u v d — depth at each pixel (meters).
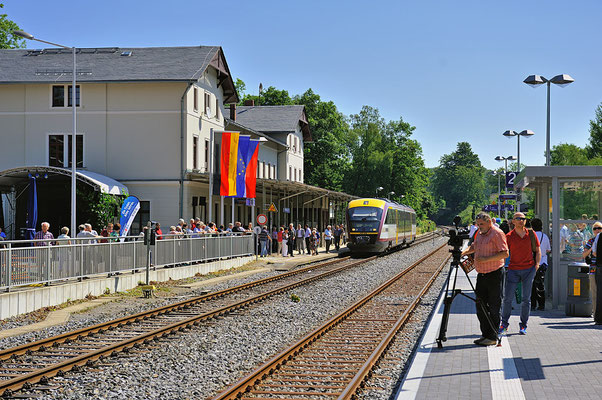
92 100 39.53
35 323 14.16
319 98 85.44
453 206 194.38
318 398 8.12
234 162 32.50
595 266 13.16
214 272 28.41
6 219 36.09
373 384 8.88
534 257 11.61
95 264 19.28
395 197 104.00
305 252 45.50
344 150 85.06
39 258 16.50
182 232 27.00
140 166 39.19
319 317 15.77
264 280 24.11
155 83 39.16
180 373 9.66
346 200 62.00
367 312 16.36
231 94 46.06
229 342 12.17
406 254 46.06
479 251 10.65
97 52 41.88
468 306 15.74
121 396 8.34
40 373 9.09
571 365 9.12
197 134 40.78
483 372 8.72
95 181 32.88
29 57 41.44
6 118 39.66
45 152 39.53
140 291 20.53
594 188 15.04
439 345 10.43
